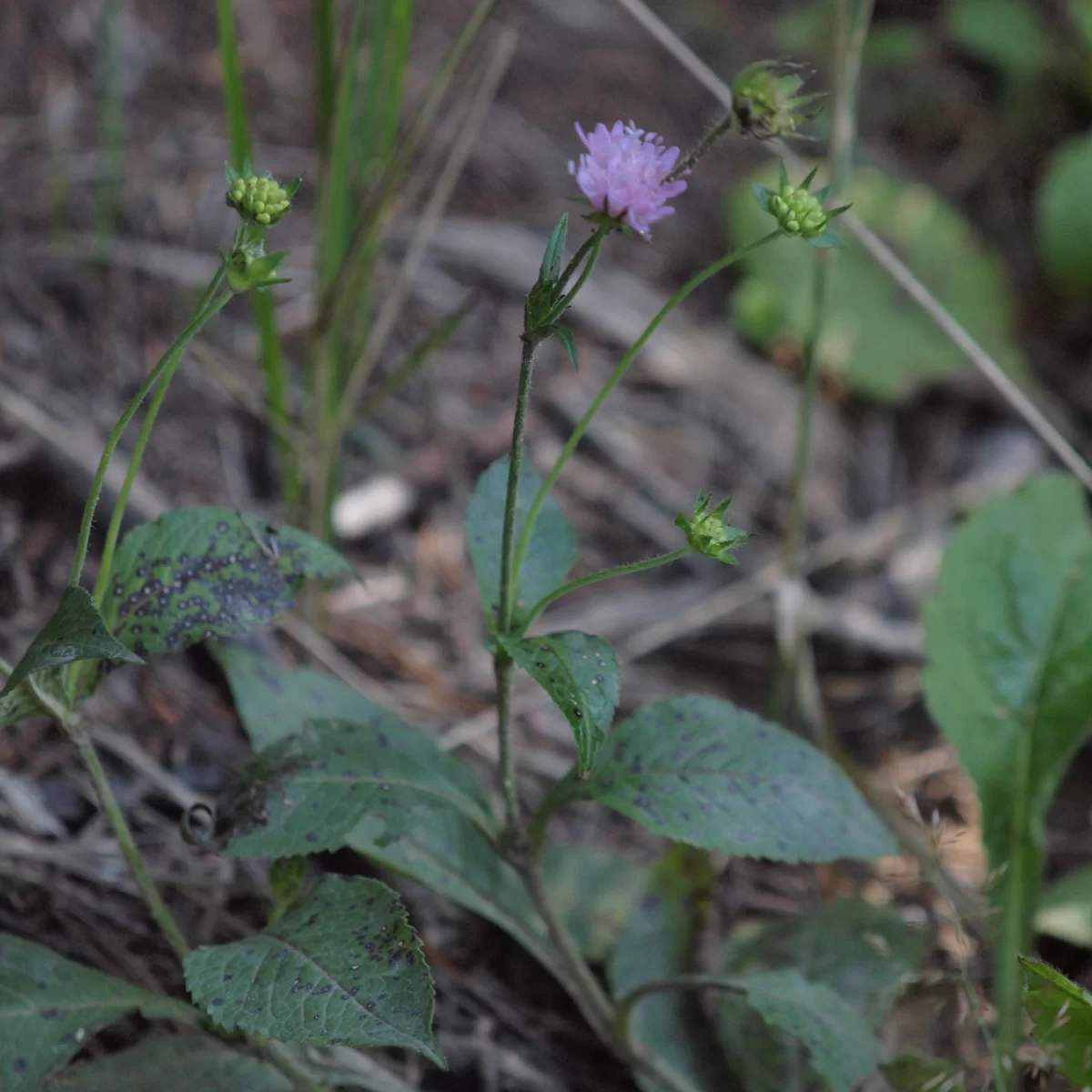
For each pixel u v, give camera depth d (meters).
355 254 1.18
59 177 1.44
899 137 2.14
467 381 1.53
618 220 1.01
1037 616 1.18
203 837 1.06
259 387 1.39
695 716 1.08
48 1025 1.05
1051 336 1.94
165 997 1.06
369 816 1.12
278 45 1.83
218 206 1.55
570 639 1.04
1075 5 2.13
